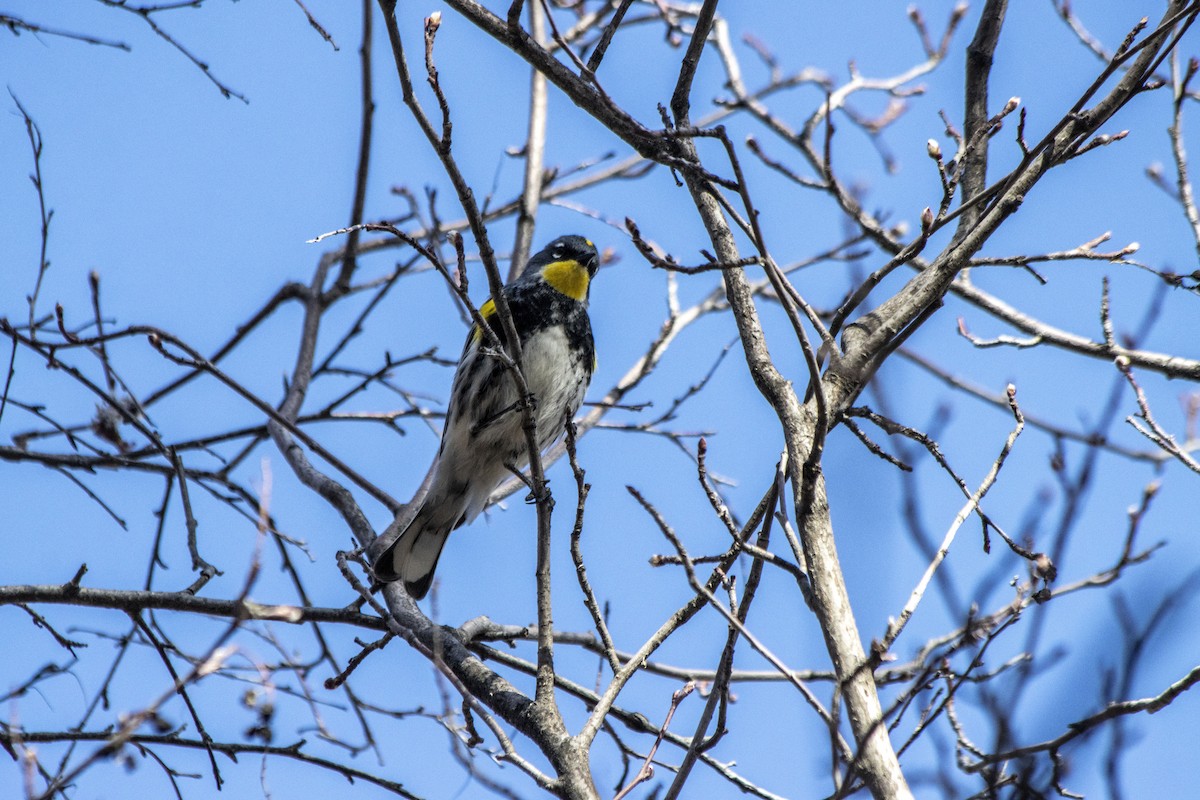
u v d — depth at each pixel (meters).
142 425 10.88
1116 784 6.57
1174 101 12.11
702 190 9.46
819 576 7.49
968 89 10.75
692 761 7.82
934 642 9.55
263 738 10.47
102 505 11.46
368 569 11.09
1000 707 7.16
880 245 12.98
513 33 8.74
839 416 8.23
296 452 14.02
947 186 8.58
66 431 12.42
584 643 12.54
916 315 8.73
